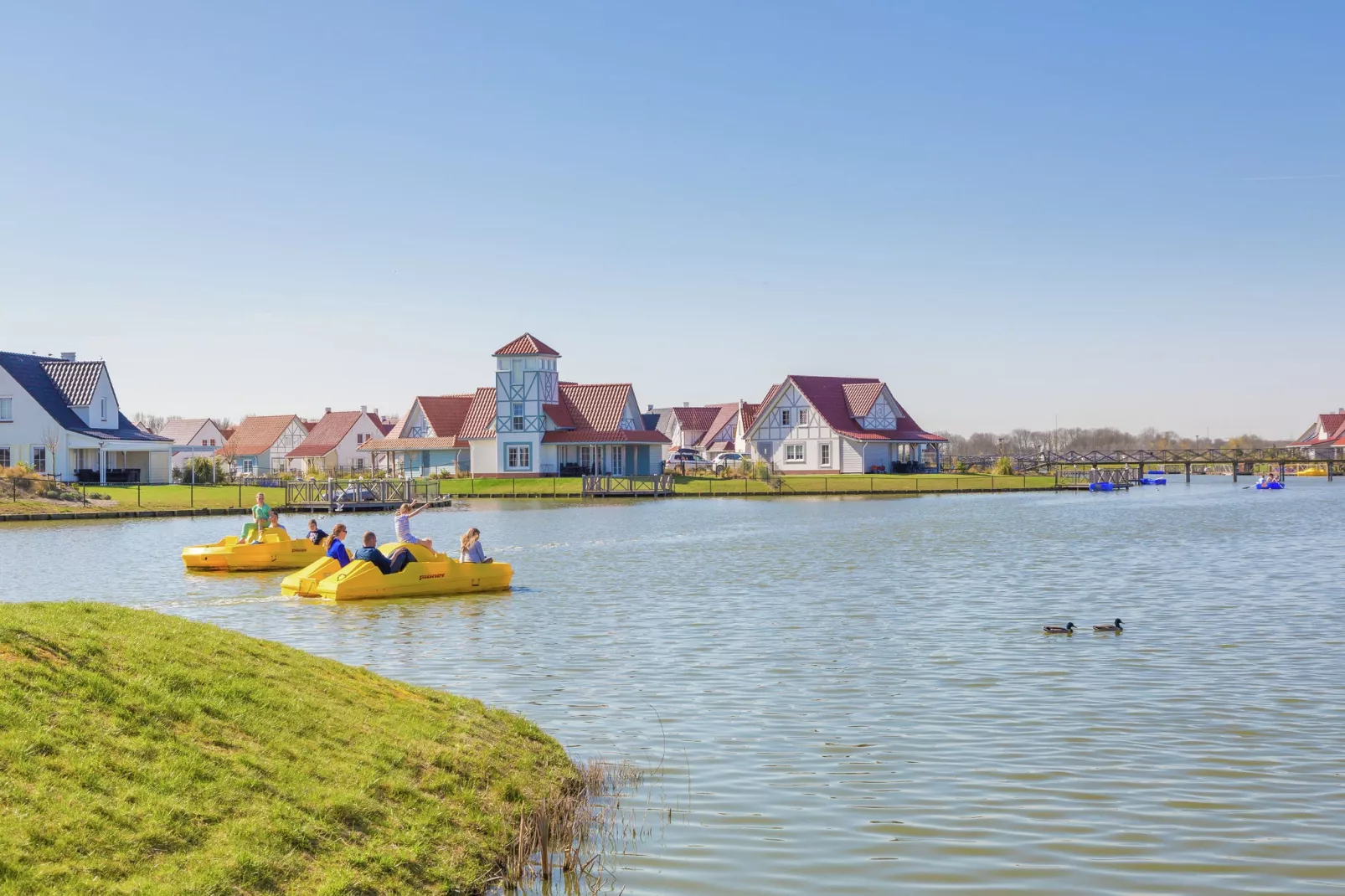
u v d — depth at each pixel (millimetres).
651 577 29469
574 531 45969
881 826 10445
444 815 9859
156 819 8281
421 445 91750
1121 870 9453
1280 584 26891
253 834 8531
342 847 8883
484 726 12172
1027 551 36062
